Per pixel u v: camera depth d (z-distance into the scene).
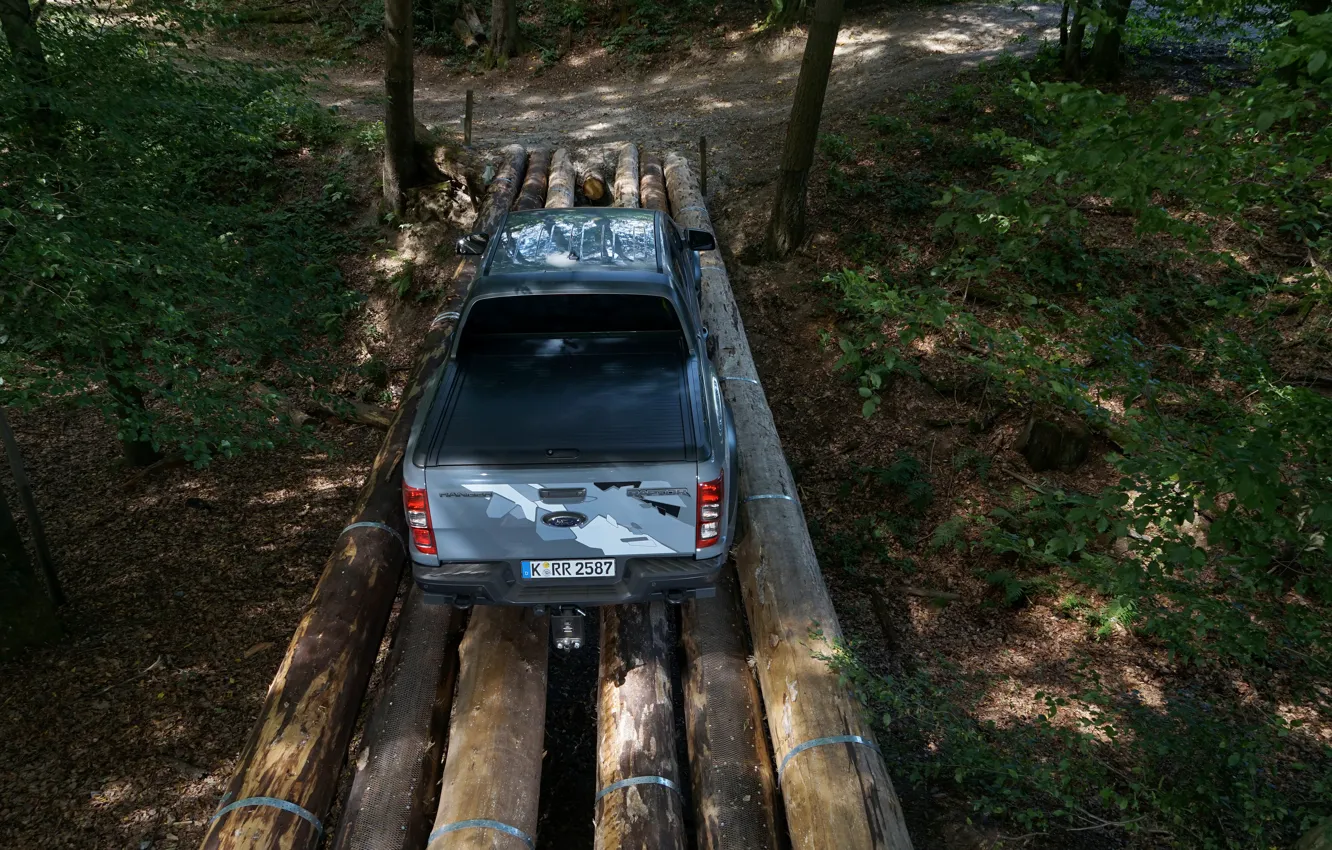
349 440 9.52
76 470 8.97
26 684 6.26
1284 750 5.06
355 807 4.24
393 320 11.09
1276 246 9.94
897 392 9.03
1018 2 20.08
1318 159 3.63
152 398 9.02
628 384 4.60
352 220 12.27
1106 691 5.97
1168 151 3.49
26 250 5.39
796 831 3.79
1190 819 3.95
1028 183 3.68
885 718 4.20
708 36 19.78
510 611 5.23
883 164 12.42
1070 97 3.46
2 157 6.25
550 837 5.04
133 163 7.04
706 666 4.97
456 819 3.99
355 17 20.47
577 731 5.82
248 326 6.66
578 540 4.14
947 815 4.85
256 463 9.11
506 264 5.29
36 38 6.66
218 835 3.76
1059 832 4.65
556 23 20.53
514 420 4.30
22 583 6.41
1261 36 11.96
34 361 5.48
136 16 7.55
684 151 14.18
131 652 6.60
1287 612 4.06
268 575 7.54
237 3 20.95
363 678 4.88
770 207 11.92
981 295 9.81
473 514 4.09
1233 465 3.03
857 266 10.54
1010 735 4.53
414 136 11.77
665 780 4.28
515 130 15.74
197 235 6.76
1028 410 8.42
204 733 5.91
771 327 10.20
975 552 7.50
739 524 5.88
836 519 8.05
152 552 7.79
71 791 5.45
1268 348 6.55
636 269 5.20
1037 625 6.76
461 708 4.62
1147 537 6.83
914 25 19.41
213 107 7.57
